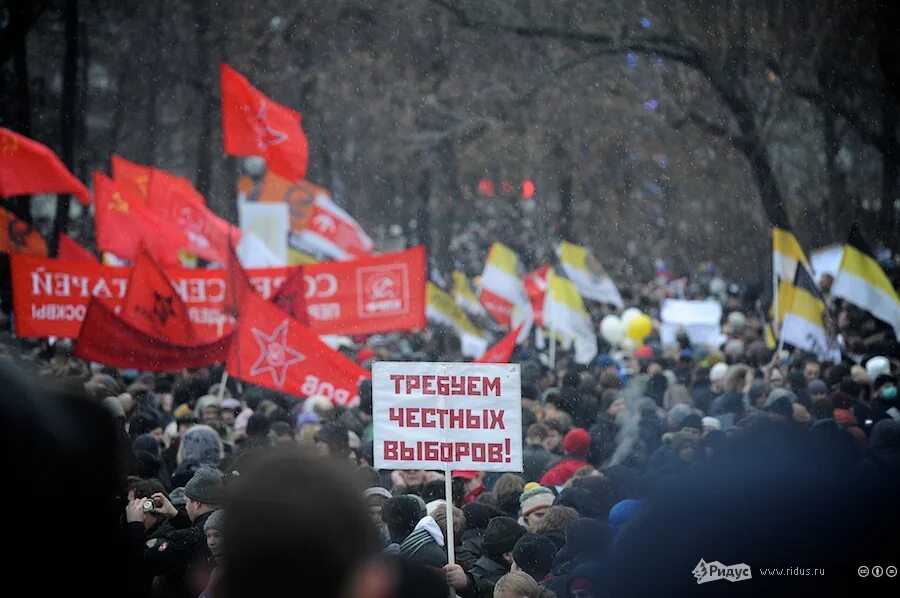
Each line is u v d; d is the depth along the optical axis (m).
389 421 17.08
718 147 95.81
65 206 77.56
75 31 81.75
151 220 45.31
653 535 7.98
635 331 57.66
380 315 39.28
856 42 82.44
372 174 103.75
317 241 56.53
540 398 41.22
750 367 40.62
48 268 37.03
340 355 32.38
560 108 98.62
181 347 33.06
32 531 5.84
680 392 36.38
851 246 44.66
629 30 89.19
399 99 99.44
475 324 66.62
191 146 98.06
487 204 103.75
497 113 100.06
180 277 38.16
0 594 5.81
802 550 7.96
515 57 98.56
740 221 99.25
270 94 98.06
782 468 8.17
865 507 7.98
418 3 97.81
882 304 44.69
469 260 101.00
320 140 99.38
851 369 39.41
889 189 81.75
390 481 25.61
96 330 32.38
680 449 23.42
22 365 6.52
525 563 17.41
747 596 7.89
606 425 30.81
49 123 92.69
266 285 39.12
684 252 100.88
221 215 98.81
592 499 20.69
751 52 85.56
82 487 6.01
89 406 6.19
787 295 46.88
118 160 49.94
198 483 17.14
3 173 41.69
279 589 5.00
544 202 103.12
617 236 102.56
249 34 95.62
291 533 5.03
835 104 82.56
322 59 98.19
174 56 94.94
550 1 93.06
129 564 6.24
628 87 96.44
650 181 101.31
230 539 5.07
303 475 5.17
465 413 17.02
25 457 5.87
